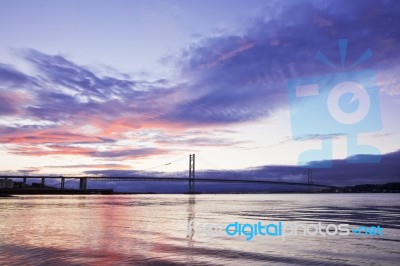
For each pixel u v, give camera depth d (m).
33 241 20.14
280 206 71.31
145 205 75.62
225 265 14.66
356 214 45.28
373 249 18.42
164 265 14.52
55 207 60.06
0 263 14.59
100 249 17.83
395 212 49.44
